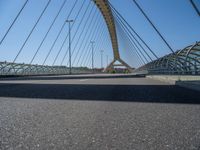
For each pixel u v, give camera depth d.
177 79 18.38
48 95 9.34
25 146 3.15
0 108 6.25
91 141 3.39
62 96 9.05
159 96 9.12
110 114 5.48
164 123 4.54
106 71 113.31
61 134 3.75
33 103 7.23
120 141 3.39
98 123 4.55
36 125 4.36
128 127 4.23
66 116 5.23
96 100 7.98
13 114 5.41
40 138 3.52
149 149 3.05
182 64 20.02
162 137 3.58
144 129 4.07
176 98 8.51
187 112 5.73
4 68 32.31
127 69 111.94
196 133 3.80
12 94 9.65
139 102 7.52
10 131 3.91
